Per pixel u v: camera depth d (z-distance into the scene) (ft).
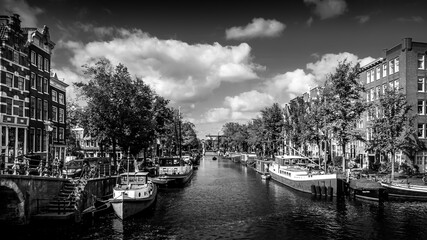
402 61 161.68
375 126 137.90
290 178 143.43
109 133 124.26
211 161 402.72
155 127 165.68
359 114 139.03
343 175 138.92
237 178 192.65
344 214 94.27
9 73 118.21
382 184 119.65
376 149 139.64
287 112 252.62
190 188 149.69
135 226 82.89
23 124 123.95
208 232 78.38
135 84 132.87
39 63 143.02
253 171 243.60
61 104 168.86
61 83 168.25
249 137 355.56
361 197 114.52
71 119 228.63
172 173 158.20
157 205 109.29
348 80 136.26
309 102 201.67
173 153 309.01
